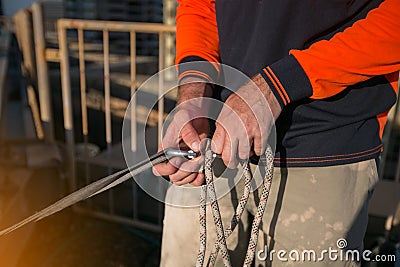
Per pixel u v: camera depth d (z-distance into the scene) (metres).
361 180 1.31
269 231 1.38
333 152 1.26
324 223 1.29
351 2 1.16
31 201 2.94
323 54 1.06
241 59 1.35
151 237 2.86
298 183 1.30
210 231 1.42
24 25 5.04
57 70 7.96
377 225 2.71
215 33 1.48
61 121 5.90
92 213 3.06
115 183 1.01
